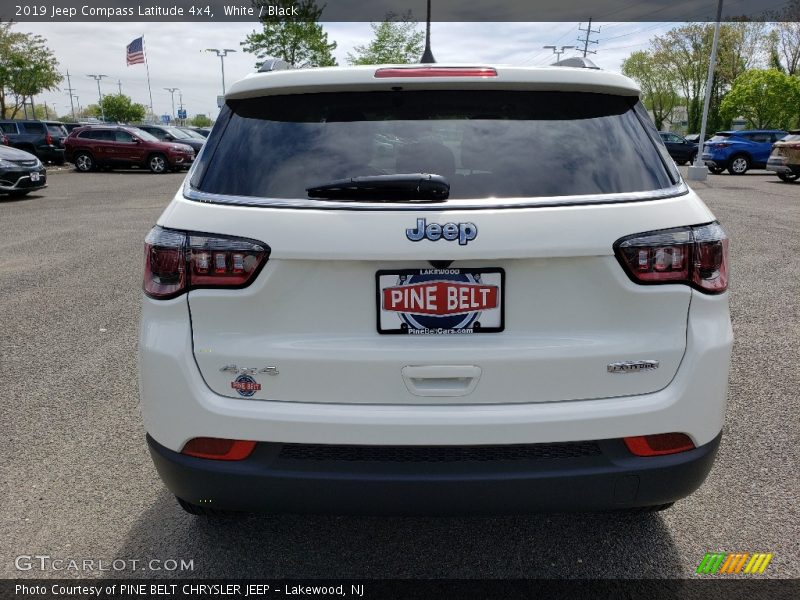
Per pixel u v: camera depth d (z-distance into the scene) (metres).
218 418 2.02
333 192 1.99
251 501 2.06
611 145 2.14
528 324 2.00
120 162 24.97
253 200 2.04
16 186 14.90
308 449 2.02
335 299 1.99
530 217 1.95
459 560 2.54
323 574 2.47
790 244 8.95
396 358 1.97
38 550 2.61
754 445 3.43
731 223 10.90
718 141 24.61
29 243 9.48
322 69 2.22
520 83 2.18
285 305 2.00
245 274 1.98
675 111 71.12
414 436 1.97
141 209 13.52
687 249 2.01
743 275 7.18
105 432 3.62
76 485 3.08
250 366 2.01
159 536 2.70
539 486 2.00
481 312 1.99
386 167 2.09
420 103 2.21
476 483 1.98
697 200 2.12
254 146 2.17
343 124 2.19
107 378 4.39
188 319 2.04
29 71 39.16
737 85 45.59
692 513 2.84
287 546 2.64
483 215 1.94
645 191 2.05
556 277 1.98
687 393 2.03
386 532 2.73
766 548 2.59
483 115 2.19
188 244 2.02
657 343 2.03
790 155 18.73
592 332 2.01
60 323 5.61
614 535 2.69
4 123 25.75
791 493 2.98
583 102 2.23
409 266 1.97
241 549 2.62
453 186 2.01
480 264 1.96
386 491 2.00
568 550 2.60
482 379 1.98
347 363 1.98
